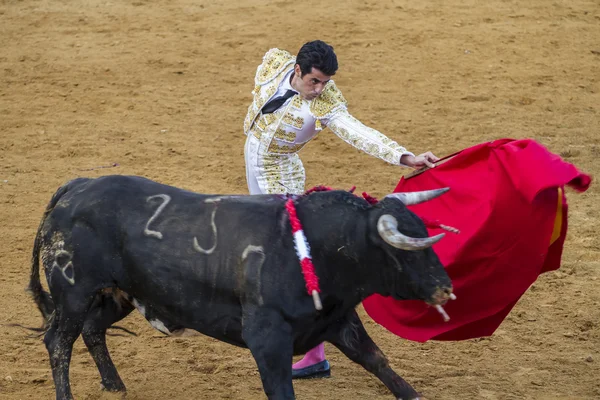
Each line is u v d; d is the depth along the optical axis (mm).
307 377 15703
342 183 26250
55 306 13438
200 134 30469
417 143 29656
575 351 16844
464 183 13883
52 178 26344
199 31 42500
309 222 12375
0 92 34469
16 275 20016
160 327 13539
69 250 13008
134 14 45344
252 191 15078
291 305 12109
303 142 14586
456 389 15297
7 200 24562
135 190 13148
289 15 44938
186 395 15000
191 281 12516
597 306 18766
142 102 33656
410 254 11859
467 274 13758
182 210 12797
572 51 40250
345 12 45344
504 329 17828
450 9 45969
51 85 35406
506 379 15703
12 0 47875
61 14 45312
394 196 12383
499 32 42469
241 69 37531
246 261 12219
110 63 38031
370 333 17703
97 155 28359
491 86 35812
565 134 30562
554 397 14992
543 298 19234
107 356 14594
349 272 12320
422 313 14055
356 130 13898
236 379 15664
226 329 12703
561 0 47875
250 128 14812
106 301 14203
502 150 13352
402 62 38469
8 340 16984
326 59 13508
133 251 12750
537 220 13289
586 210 24156
